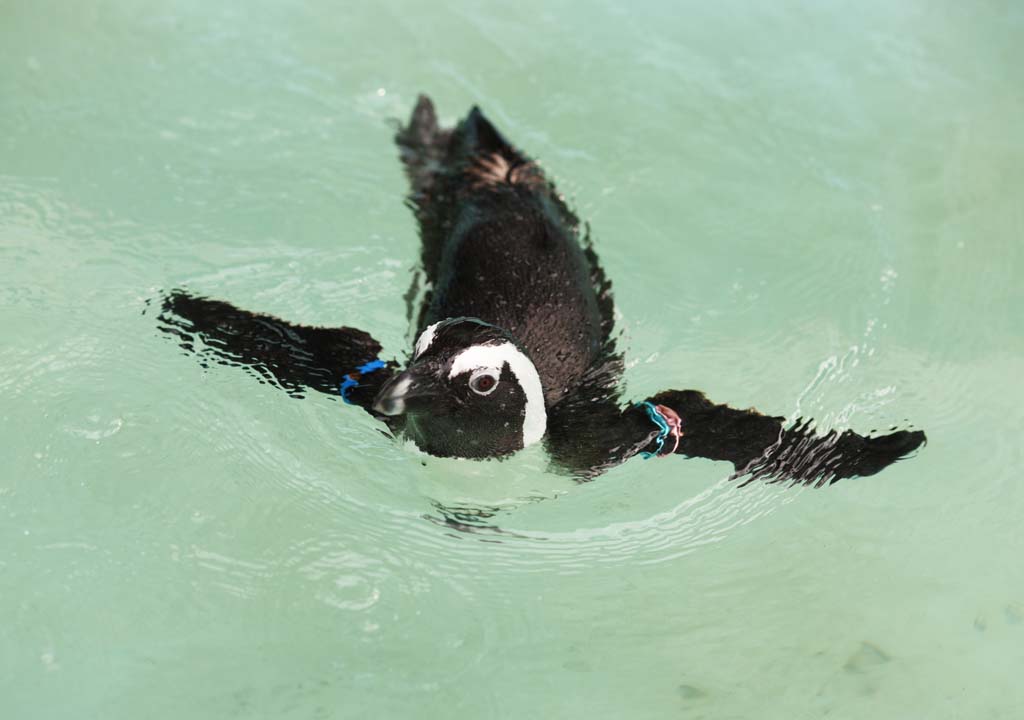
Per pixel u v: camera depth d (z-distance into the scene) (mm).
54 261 8531
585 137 10547
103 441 7270
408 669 6262
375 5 11938
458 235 8445
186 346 7902
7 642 6168
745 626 6645
